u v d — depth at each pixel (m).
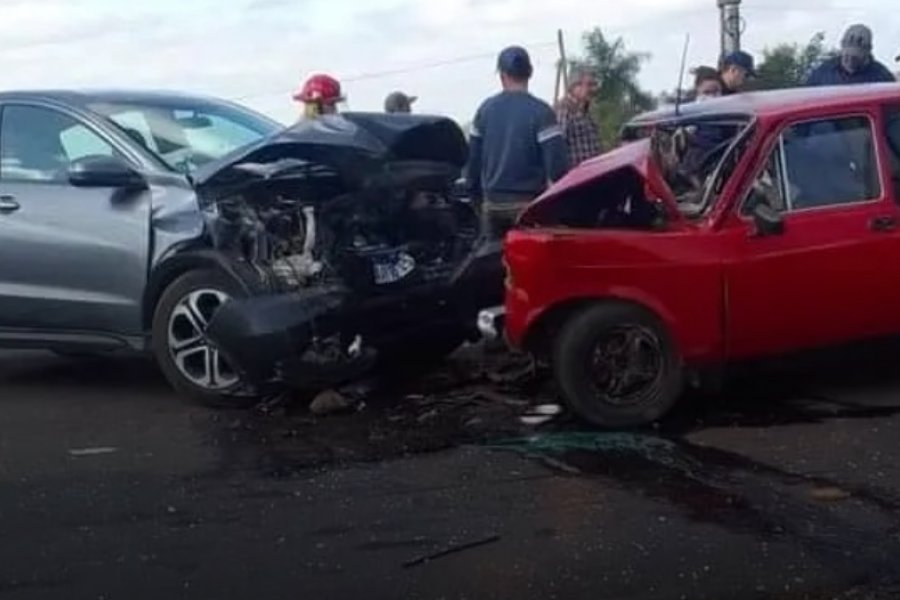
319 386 8.05
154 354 8.58
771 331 7.41
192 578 5.45
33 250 8.60
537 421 7.64
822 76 10.09
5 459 7.33
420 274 8.30
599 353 7.43
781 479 6.39
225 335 7.83
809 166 7.48
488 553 5.59
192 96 9.48
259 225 8.10
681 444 7.08
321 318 7.90
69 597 5.28
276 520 6.12
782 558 5.39
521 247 7.49
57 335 8.70
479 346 9.23
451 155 8.55
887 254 7.44
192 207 8.18
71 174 8.48
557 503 6.18
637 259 7.35
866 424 7.29
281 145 7.82
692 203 7.54
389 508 6.21
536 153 8.85
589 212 7.71
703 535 5.68
